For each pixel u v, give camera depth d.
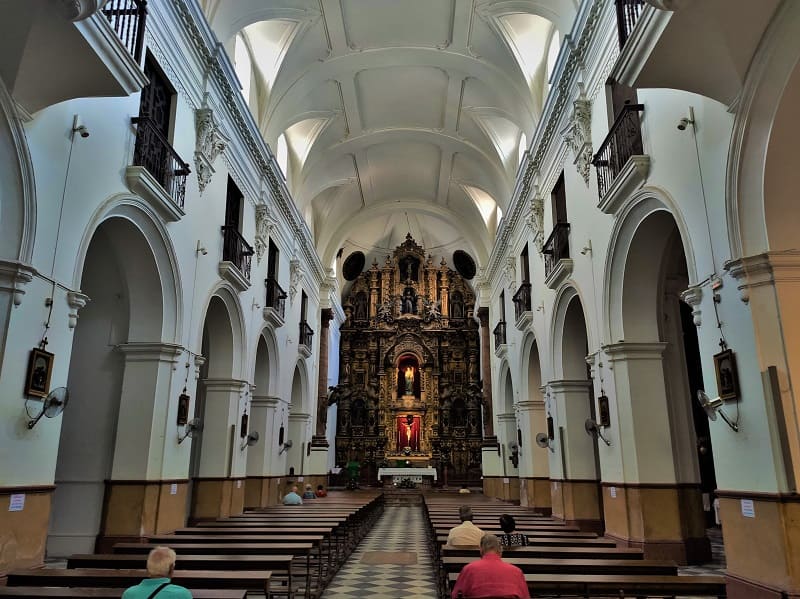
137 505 8.33
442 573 6.51
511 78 14.12
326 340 23.88
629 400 8.45
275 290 14.98
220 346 12.28
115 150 7.31
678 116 6.75
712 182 6.01
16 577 4.75
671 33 5.10
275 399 15.46
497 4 12.38
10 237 5.48
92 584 4.72
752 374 5.38
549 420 13.00
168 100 9.12
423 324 31.19
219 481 11.66
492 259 21.11
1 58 5.01
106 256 8.88
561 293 11.79
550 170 12.89
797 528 4.91
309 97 15.51
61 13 4.76
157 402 8.71
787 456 5.00
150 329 8.92
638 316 8.77
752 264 5.36
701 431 12.05
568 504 11.52
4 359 5.32
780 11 4.84
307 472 20.56
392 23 13.88
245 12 11.09
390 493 25.14
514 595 3.51
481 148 18.23
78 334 8.98
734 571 5.58
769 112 5.23
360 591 6.97
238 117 11.66
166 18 8.65
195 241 9.91
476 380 30.00
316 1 12.52
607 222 9.05
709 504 12.21
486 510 12.44
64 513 8.40
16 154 5.39
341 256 30.62
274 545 6.24
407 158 21.39
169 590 3.07
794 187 5.32
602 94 9.34
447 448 29.19
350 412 30.12
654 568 4.96
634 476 8.27
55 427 6.11
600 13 9.22
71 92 5.57
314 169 18.66
